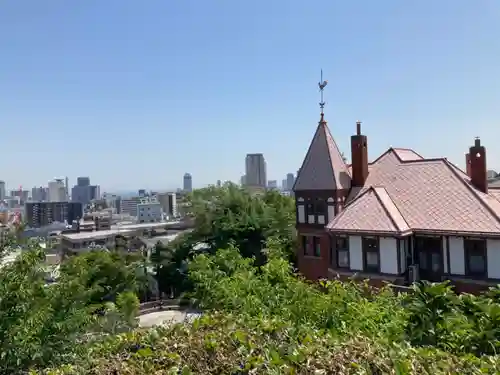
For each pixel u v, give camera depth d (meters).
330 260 22.42
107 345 6.29
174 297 41.31
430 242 19.36
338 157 24.89
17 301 9.48
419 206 20.19
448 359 5.19
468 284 18.03
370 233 19.39
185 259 40.81
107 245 65.88
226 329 5.96
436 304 7.95
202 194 42.38
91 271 22.59
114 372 5.15
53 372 5.65
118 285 35.28
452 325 7.39
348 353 4.98
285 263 13.97
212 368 5.02
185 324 6.53
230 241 37.19
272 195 48.59
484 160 20.23
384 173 23.50
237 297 11.18
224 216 39.75
